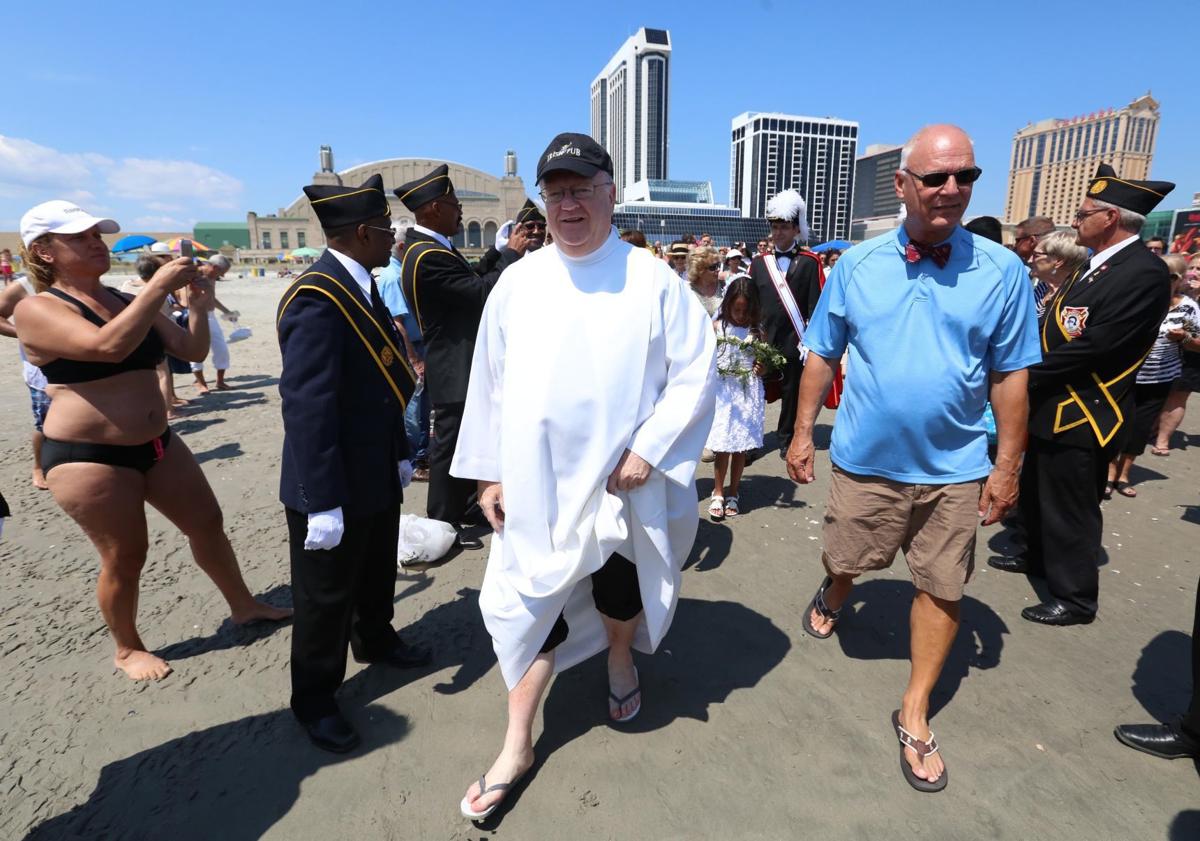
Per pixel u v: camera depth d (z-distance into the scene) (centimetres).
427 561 354
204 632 312
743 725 247
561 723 249
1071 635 308
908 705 230
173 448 277
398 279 511
